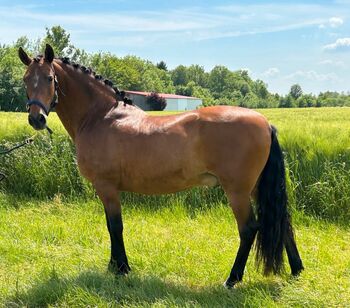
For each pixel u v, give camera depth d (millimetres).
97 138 4500
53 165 8508
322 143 7605
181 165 4238
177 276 4703
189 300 3967
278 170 4250
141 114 4562
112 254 4680
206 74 128500
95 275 4500
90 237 5984
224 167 4133
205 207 7344
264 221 4242
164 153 4242
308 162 7473
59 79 4590
